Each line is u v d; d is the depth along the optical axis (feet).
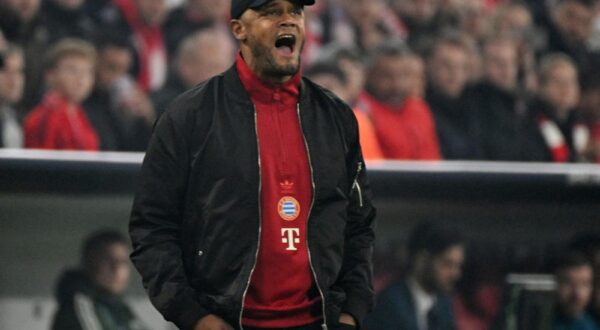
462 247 89.61
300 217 36.19
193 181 35.99
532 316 88.84
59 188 81.76
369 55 88.07
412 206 88.63
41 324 84.07
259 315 36.14
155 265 35.50
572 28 95.71
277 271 35.99
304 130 36.65
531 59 93.91
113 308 84.74
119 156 82.17
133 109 82.53
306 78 37.96
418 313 88.53
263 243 35.86
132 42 82.79
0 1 78.69
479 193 89.71
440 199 88.99
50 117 80.43
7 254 83.20
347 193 37.42
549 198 91.40
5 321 83.35
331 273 36.55
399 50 88.38
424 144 88.28
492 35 92.27
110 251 84.38
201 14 84.84
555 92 93.76
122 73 82.43
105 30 82.38
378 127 87.10
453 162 89.15
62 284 84.17
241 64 36.76
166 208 36.09
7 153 79.56
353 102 87.20
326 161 36.58
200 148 35.94
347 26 88.63
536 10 94.94
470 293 89.86
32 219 82.79
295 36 35.91
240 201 35.60
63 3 81.15
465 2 91.97
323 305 36.29
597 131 94.22
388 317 87.92
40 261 83.82
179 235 36.52
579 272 88.89
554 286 89.15
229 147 35.86
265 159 36.09
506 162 90.89
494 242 90.58
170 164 35.88
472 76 90.84
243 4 35.73
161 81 83.66
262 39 35.60
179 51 83.92
